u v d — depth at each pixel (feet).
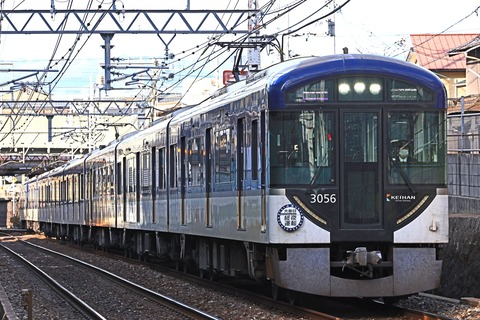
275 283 77.41
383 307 79.20
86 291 108.78
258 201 78.84
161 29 131.23
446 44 265.54
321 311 79.56
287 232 74.95
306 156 75.72
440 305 81.30
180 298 95.30
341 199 75.61
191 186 107.34
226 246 97.71
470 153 136.98
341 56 77.20
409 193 76.23
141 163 140.67
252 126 81.20
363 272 75.82
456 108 190.60
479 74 210.38
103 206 177.88
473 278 92.89
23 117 398.21
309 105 75.92
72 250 213.46
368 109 76.33
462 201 131.03
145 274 127.44
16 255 183.01
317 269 75.61
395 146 76.43
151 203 132.57
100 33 131.13
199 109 104.53
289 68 76.74
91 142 291.79
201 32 131.95
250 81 87.30
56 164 403.95
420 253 76.69
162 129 124.57
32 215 351.67
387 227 75.77
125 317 81.82
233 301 87.92
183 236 114.83
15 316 74.69
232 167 88.79
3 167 421.18
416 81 76.69
